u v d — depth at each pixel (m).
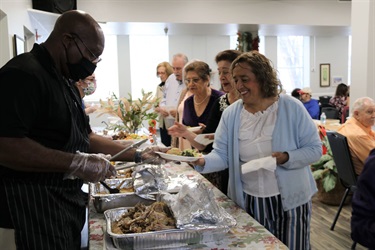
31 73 1.12
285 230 1.62
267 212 1.62
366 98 3.22
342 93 7.04
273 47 9.74
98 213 1.50
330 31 7.58
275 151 1.58
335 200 4.01
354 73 3.94
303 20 6.54
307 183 1.65
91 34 1.23
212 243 1.20
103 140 1.68
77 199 1.37
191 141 2.08
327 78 10.13
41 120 1.18
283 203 1.59
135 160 1.62
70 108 1.26
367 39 3.74
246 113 1.66
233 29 6.97
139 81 8.95
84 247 1.63
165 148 1.75
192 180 1.78
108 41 8.65
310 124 1.61
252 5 6.29
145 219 1.22
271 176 1.60
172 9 5.98
